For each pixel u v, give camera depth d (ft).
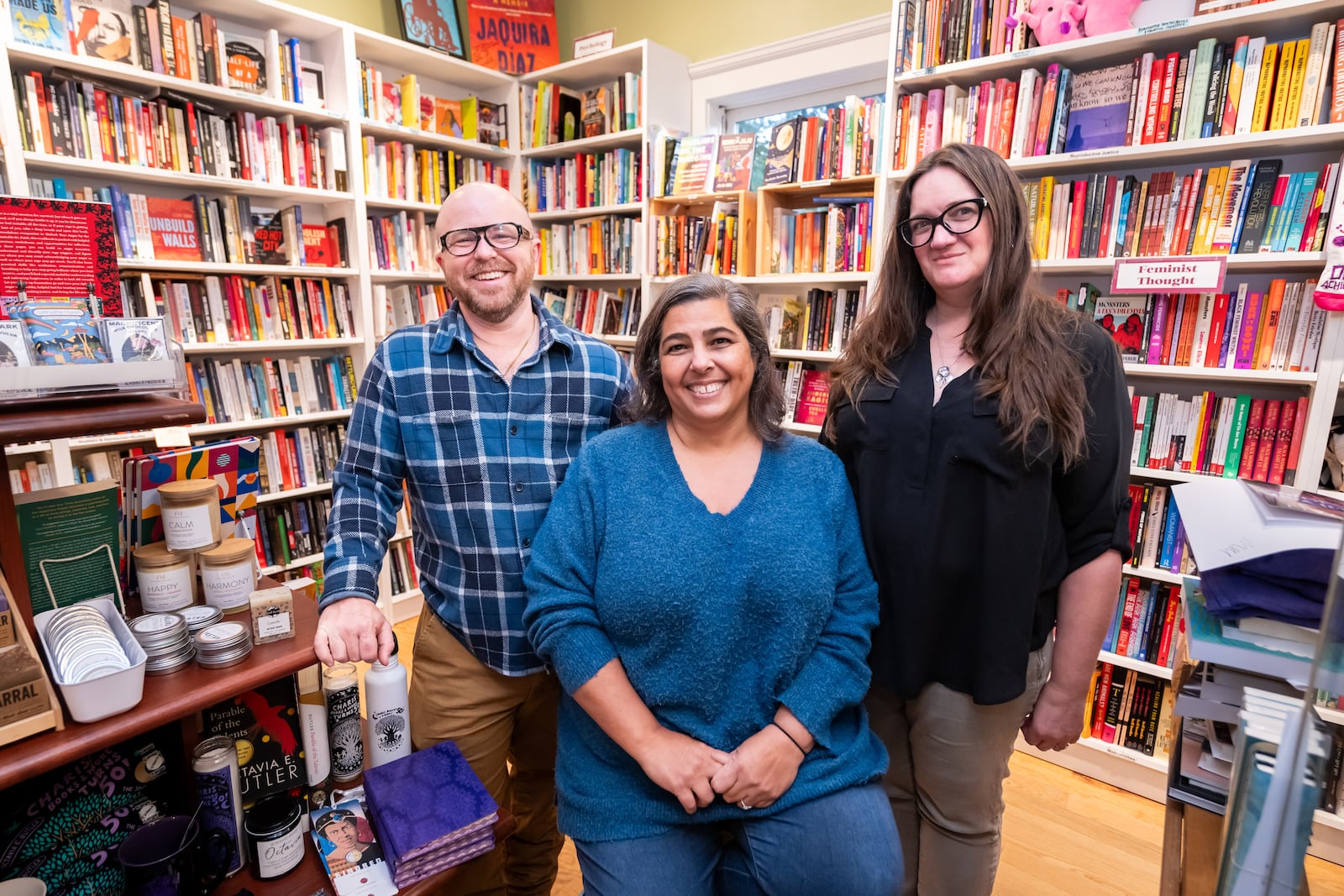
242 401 9.51
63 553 3.30
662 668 3.43
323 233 10.17
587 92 11.41
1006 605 3.61
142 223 8.38
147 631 3.12
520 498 4.30
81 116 7.73
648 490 3.60
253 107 9.27
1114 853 6.31
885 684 3.96
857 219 8.59
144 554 3.53
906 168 7.95
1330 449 6.18
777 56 10.16
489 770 4.53
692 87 11.17
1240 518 2.89
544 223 12.54
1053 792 7.20
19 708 2.60
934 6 7.51
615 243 11.39
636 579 3.37
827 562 3.54
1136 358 6.99
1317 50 5.71
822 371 9.49
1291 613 2.71
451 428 4.28
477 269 4.23
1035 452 3.49
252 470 4.02
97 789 3.18
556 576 3.59
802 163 8.90
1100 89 6.85
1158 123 6.49
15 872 2.94
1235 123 6.13
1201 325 6.62
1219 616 2.86
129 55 7.96
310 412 10.23
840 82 10.02
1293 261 5.92
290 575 10.15
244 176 9.12
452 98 12.19
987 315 3.68
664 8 11.50
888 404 3.92
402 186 10.93
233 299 9.28
